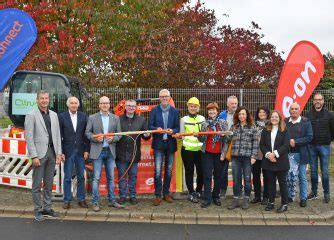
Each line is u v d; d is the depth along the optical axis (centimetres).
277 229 687
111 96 1535
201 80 1959
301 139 788
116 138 761
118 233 655
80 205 774
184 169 855
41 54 1542
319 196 881
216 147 775
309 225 712
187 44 1920
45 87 1102
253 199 821
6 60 1183
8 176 921
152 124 792
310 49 964
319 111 837
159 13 1784
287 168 755
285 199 763
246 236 649
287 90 969
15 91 1103
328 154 834
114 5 1700
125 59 1809
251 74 2062
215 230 679
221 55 2042
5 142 920
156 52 1827
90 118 756
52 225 691
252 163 769
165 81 1862
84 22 1644
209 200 788
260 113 843
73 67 1606
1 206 777
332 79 1998
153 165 859
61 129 751
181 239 632
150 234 654
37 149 706
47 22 1608
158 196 803
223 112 862
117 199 831
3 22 1187
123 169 786
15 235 637
